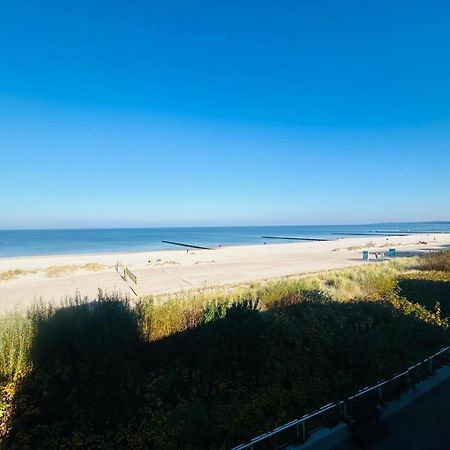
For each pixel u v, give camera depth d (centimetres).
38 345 505
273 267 2319
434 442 401
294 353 603
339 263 2523
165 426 412
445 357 632
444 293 1119
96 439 392
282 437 410
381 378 512
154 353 569
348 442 416
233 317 579
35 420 416
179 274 2042
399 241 5678
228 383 510
